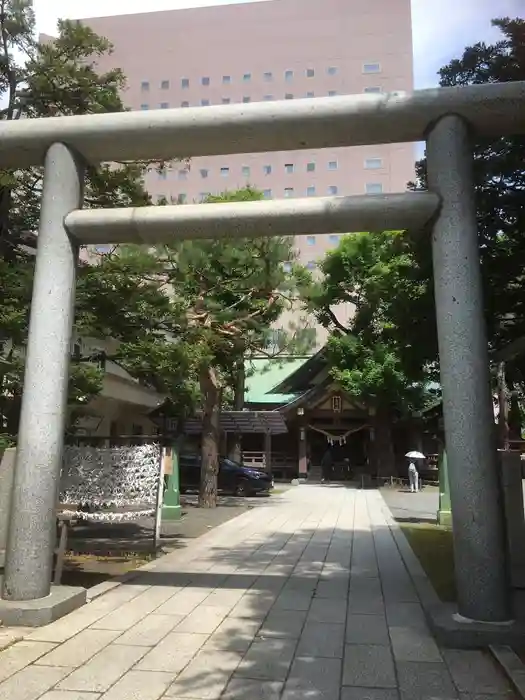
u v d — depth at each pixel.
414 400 26.00
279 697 4.06
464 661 4.71
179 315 9.87
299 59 58.91
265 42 59.56
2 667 4.51
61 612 5.79
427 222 6.15
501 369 8.41
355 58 58.09
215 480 17.53
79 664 4.59
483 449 5.45
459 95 5.99
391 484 27.34
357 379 26.16
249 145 6.57
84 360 9.59
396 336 8.78
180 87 59.78
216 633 5.39
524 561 6.18
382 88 57.38
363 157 56.47
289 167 57.16
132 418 23.00
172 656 4.79
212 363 16.05
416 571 8.13
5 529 6.52
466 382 5.55
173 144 6.57
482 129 6.19
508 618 5.24
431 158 6.12
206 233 6.51
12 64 8.90
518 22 7.29
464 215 5.87
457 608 5.57
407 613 6.08
